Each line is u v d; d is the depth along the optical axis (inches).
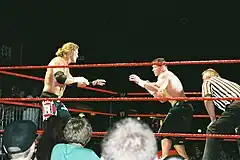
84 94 527.8
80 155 106.4
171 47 569.6
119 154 82.7
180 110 203.6
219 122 169.0
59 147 109.7
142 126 86.6
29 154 95.0
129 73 569.3
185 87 557.9
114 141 83.9
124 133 84.5
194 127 477.1
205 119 477.1
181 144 208.8
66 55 203.6
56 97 198.1
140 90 560.1
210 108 181.5
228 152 311.0
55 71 196.5
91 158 106.9
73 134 110.3
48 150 161.0
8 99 189.8
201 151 384.8
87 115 480.4
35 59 542.9
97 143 354.6
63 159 106.8
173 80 205.6
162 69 209.0
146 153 83.0
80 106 429.1
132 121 88.0
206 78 188.5
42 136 165.2
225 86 177.3
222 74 553.3
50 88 197.3
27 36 542.3
